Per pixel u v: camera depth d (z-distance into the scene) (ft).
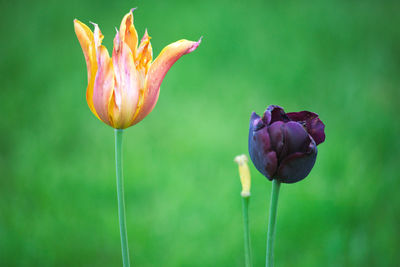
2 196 5.68
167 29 10.03
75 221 5.35
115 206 5.64
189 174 6.09
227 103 7.82
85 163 6.38
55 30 10.25
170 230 5.20
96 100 2.74
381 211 5.18
